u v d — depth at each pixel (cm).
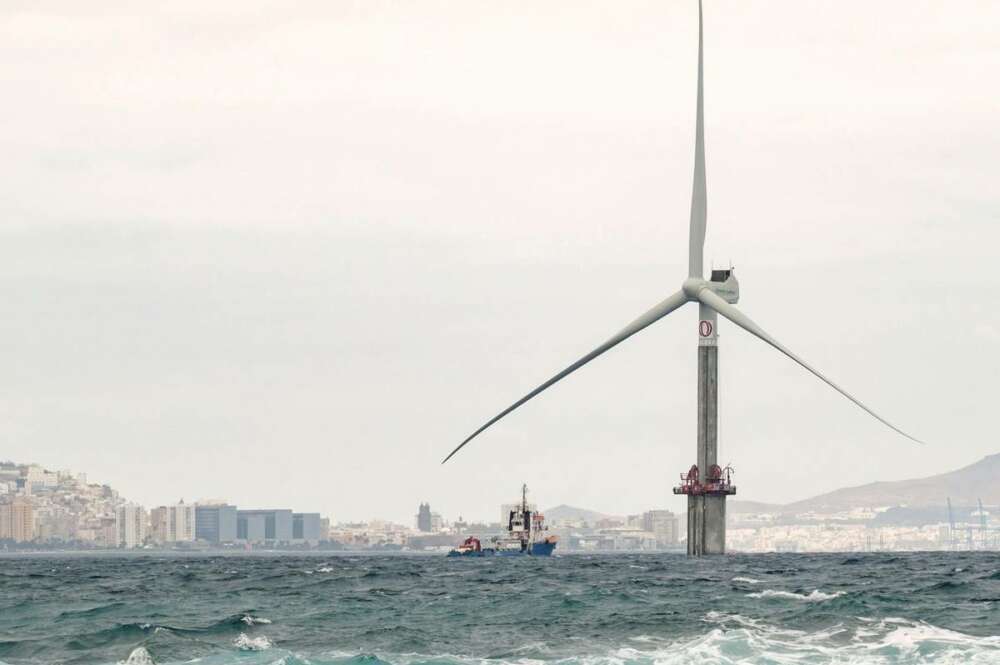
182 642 12019
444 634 12750
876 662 10194
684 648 11044
